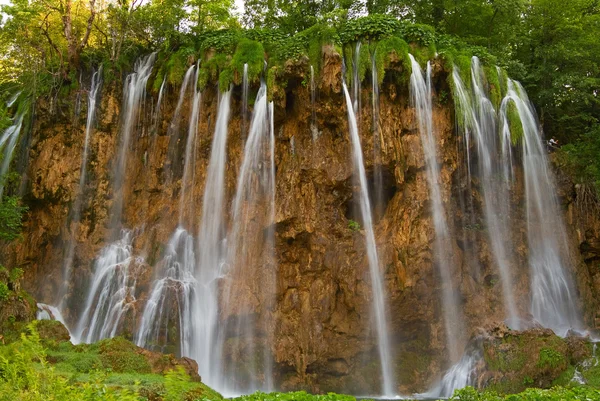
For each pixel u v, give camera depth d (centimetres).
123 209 2370
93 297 2152
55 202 2327
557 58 2728
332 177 2106
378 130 2117
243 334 2005
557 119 2681
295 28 2873
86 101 2450
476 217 2236
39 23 2819
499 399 1196
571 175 2408
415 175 2102
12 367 793
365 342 1992
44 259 2283
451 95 2170
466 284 2108
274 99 2148
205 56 2352
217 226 2194
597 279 2353
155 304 2006
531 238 2298
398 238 2059
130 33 2625
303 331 1977
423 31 2231
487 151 2262
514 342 1769
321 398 1160
